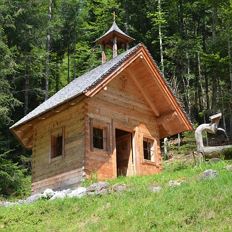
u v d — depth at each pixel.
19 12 32.81
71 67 48.78
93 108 17.95
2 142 30.42
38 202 13.64
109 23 43.84
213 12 38.56
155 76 19.58
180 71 43.22
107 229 10.23
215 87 38.88
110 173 17.58
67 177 17.36
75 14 45.38
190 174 14.21
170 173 15.41
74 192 14.15
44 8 40.12
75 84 20.73
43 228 11.33
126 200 11.98
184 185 12.28
